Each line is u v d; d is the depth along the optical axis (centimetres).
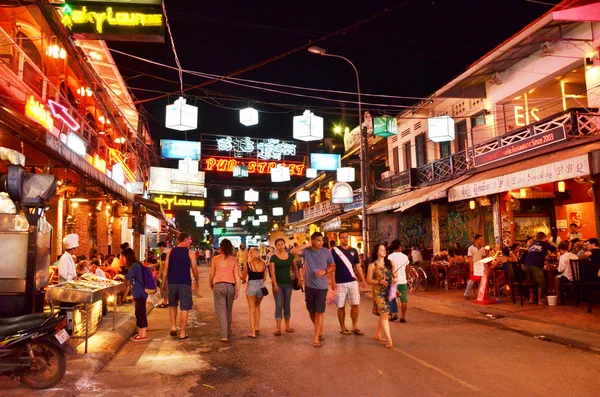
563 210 1702
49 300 767
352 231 2936
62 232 1575
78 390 582
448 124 1558
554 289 1261
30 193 718
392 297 832
